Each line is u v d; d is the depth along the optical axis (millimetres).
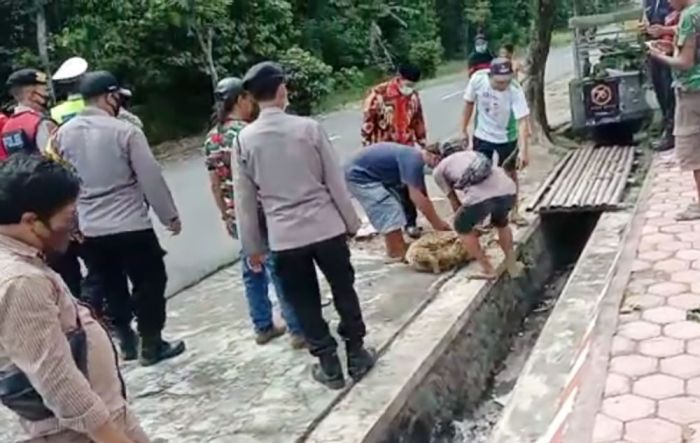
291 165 3787
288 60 17172
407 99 6395
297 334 4543
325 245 3863
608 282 4762
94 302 4352
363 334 4082
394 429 3756
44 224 1914
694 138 5301
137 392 4172
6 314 1797
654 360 3584
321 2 22062
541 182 7988
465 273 5543
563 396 3646
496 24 30500
